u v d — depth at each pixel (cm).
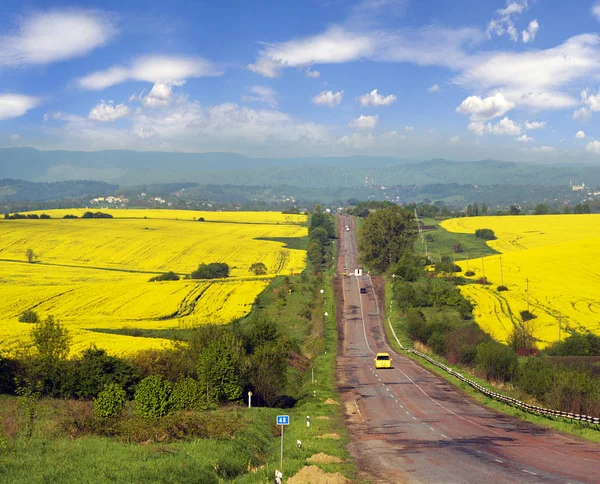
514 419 3759
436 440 3000
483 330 8288
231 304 10494
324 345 8481
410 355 7875
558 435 3133
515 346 7206
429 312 10156
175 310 9838
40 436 2630
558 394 3866
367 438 3108
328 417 3912
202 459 2262
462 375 5875
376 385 5594
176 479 1955
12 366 4209
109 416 2911
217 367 4150
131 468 2022
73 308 9919
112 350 5775
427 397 4862
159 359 4681
